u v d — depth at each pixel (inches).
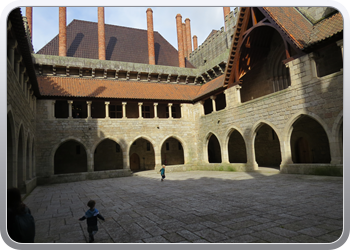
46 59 1087.6
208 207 386.3
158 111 1341.0
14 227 189.5
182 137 1211.2
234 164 970.7
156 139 1155.9
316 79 659.4
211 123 1123.3
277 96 779.4
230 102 1002.1
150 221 327.0
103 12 1291.8
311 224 276.5
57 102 1167.6
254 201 409.1
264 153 1104.8
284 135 753.6
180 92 1275.8
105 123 1070.4
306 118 906.7
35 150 921.5
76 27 1417.3
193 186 632.4
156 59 1525.6
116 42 1467.8
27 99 693.9
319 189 473.4
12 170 459.5
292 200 397.7
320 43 641.6
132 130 1114.1
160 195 526.3
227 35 1334.9
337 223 275.9
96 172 1018.7
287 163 749.9
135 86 1221.1
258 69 1087.6
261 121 842.2
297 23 791.7
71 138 1002.7
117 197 532.7
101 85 1148.5
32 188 750.5
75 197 567.2
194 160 1219.2
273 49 1011.9
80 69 1152.8
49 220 362.0
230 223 296.4
